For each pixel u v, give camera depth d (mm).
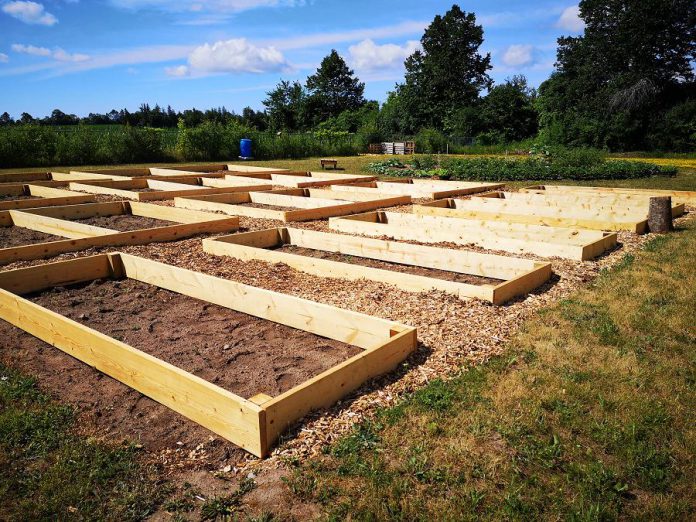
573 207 10664
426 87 58375
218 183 15180
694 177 17672
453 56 59562
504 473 2807
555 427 3219
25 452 2998
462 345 4379
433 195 12500
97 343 3961
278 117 60250
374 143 40906
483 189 13852
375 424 3221
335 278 6273
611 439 3086
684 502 2604
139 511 2547
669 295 5539
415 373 3922
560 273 6426
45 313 4441
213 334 4754
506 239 7617
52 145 21641
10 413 3377
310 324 4770
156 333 4773
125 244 7840
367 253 7480
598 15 44688
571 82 45312
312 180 15625
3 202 10258
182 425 3314
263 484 2736
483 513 2533
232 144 27766
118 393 3719
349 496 2627
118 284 6227
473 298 5406
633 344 4355
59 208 9875
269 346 4492
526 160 20438
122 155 23594
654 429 3182
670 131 35250
